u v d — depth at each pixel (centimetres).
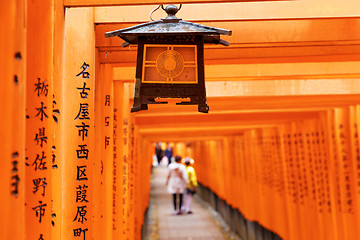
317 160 705
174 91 232
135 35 233
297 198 805
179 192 1586
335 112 626
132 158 613
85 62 272
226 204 1405
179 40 236
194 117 782
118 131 441
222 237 1233
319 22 314
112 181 395
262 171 977
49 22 207
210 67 436
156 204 1923
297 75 430
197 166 2211
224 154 1412
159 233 1289
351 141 604
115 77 435
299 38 314
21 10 145
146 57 234
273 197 917
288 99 554
